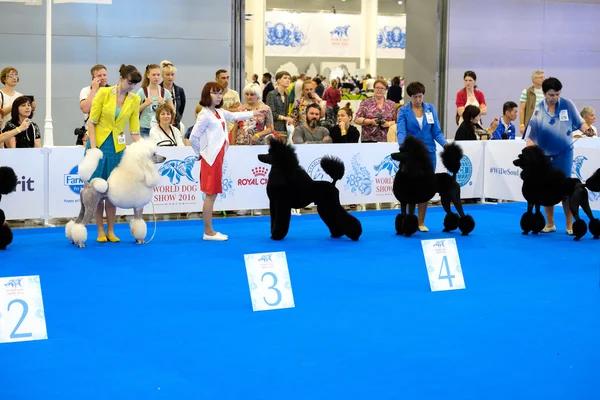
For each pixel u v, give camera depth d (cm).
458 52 1617
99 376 395
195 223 942
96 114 769
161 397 365
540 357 430
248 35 2714
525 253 762
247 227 916
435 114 862
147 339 462
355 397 366
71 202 923
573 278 650
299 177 817
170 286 607
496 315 524
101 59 1364
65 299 562
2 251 753
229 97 1018
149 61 1391
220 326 491
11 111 920
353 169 1038
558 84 854
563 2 1689
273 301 537
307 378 393
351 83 2472
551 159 880
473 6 1616
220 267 682
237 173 983
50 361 420
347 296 575
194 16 1409
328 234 868
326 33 2927
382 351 439
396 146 1065
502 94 1664
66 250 760
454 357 428
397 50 3084
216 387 379
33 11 1323
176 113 1034
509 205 1127
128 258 721
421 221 894
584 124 884
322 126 1075
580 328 492
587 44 1725
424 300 564
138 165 766
